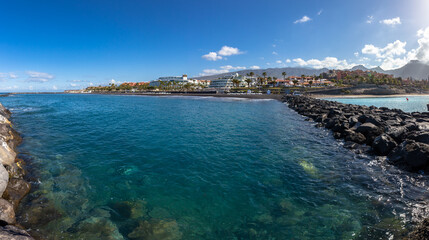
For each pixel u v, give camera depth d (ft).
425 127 48.44
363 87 437.58
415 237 18.17
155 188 28.30
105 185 28.94
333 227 20.58
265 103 211.61
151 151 44.86
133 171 33.94
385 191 27.58
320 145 50.72
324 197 26.22
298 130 69.15
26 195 25.40
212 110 137.18
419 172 32.76
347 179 31.37
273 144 51.26
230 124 80.18
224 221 21.65
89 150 45.32
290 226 20.84
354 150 45.98
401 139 45.24
